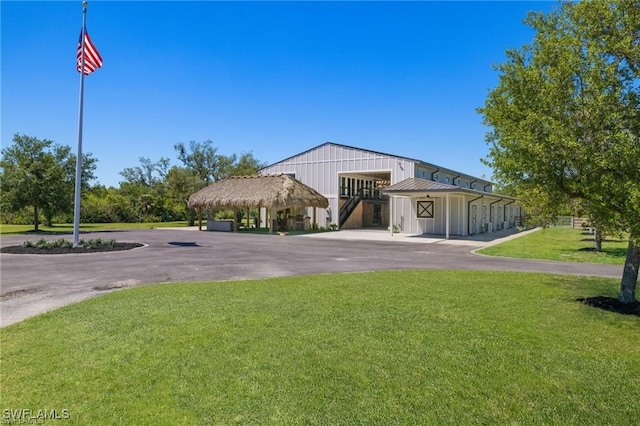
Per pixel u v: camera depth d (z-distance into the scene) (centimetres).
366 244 1781
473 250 1524
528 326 512
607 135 522
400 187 2181
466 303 625
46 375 369
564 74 552
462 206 2298
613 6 546
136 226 3347
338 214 2870
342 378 363
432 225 2406
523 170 595
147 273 951
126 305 611
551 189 594
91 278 881
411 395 335
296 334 475
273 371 376
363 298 655
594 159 511
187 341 450
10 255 1284
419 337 468
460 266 1079
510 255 1350
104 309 588
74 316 552
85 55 1394
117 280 857
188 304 616
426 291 712
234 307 596
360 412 309
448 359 406
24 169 2333
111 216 3819
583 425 297
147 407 315
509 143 600
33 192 2358
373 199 3319
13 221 3369
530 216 733
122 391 340
